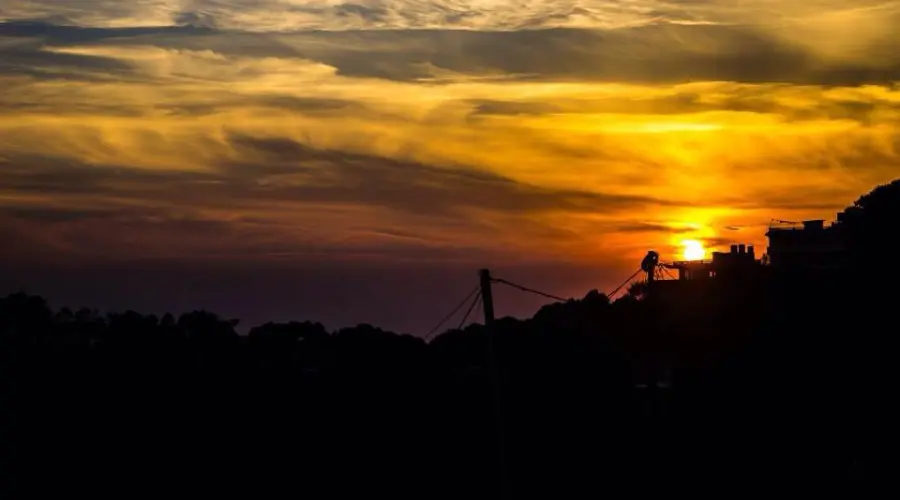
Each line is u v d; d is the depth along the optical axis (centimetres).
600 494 4872
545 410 5506
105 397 5925
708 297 6025
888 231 6141
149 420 5694
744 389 5144
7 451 5303
